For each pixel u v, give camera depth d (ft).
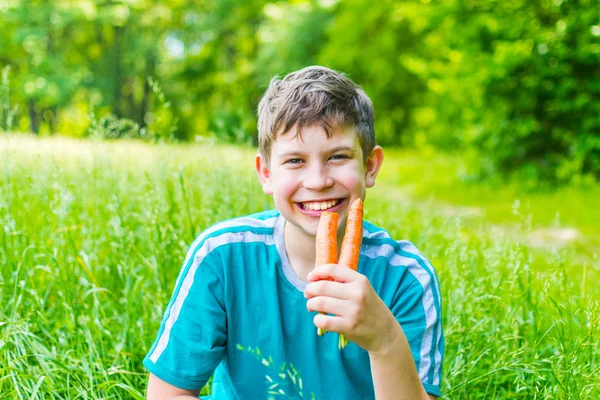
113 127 12.52
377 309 5.24
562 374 7.99
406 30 90.74
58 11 79.77
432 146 60.13
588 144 36.60
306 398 6.30
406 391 5.45
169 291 10.02
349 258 5.50
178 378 6.18
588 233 23.29
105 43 102.63
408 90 93.71
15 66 81.66
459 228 12.04
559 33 36.99
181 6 108.88
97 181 12.96
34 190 12.29
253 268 6.42
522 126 38.75
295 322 6.31
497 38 40.37
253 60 115.65
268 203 15.03
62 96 78.64
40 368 8.50
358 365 6.29
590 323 7.95
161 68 112.88
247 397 6.48
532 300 10.34
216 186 12.74
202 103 117.19
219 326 6.35
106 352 9.18
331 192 6.08
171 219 11.10
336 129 6.05
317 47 108.27
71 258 10.36
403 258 6.65
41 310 9.32
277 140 6.18
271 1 113.09
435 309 6.47
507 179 39.83
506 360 9.10
